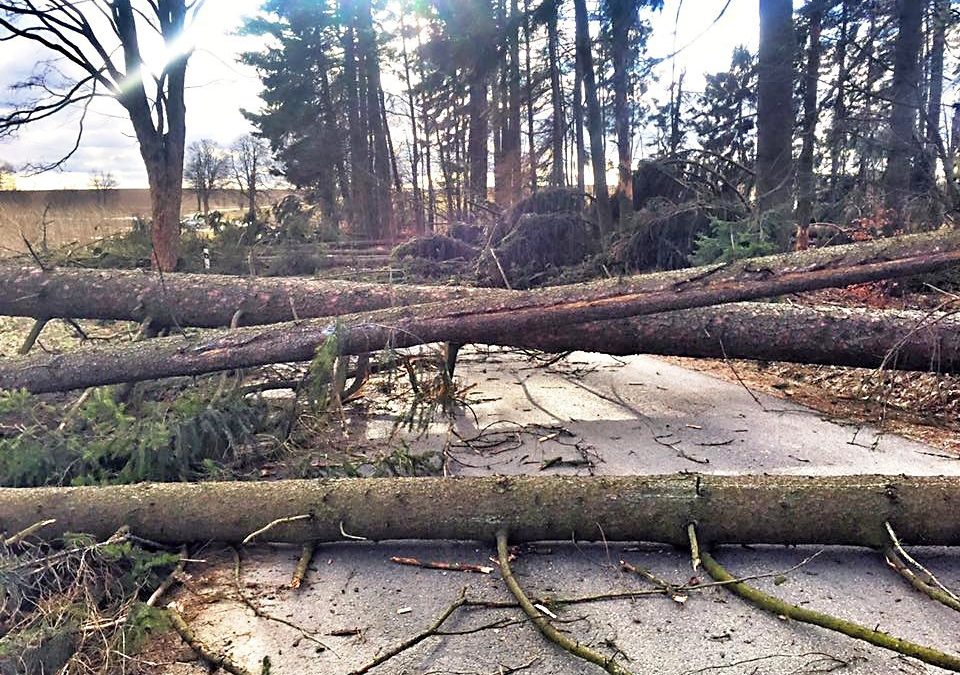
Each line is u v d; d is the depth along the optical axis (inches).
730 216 337.7
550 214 377.7
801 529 102.6
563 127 634.8
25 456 122.0
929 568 101.1
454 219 689.0
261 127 985.5
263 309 197.6
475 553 109.0
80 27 371.6
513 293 169.5
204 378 177.0
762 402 194.5
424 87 591.2
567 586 97.8
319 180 959.0
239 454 145.5
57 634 79.4
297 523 107.5
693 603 92.5
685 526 104.2
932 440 156.4
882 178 325.1
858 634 78.2
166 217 367.9
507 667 79.1
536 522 106.1
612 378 228.1
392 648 83.1
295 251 394.0
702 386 214.4
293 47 908.6
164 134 373.4
